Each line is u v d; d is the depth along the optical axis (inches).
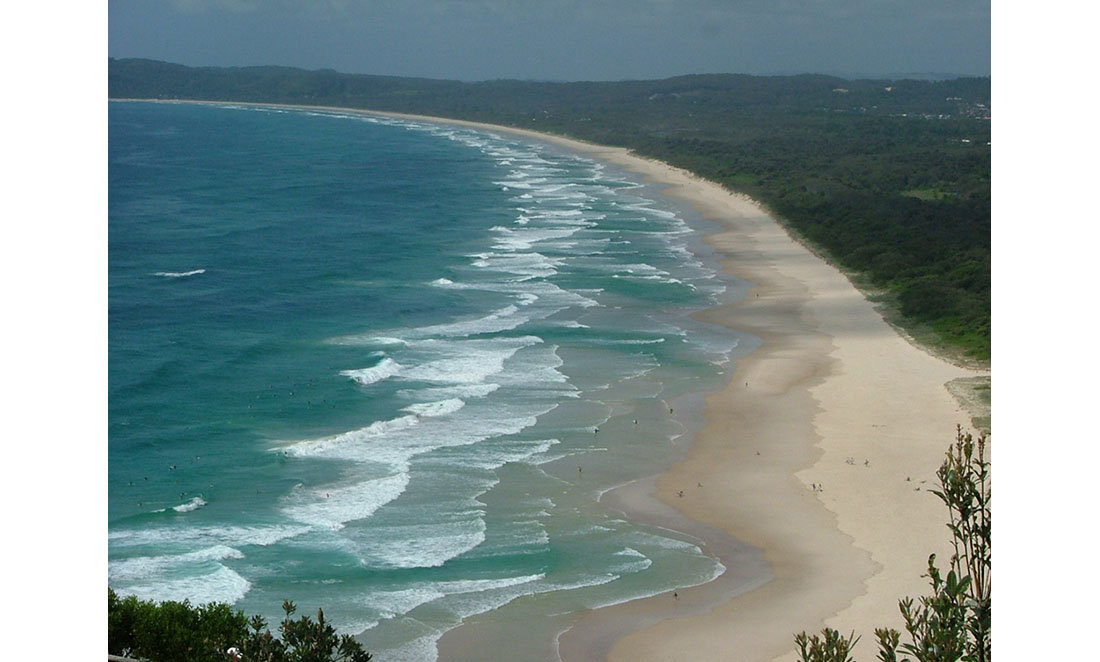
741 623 1298.0
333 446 1879.9
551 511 1621.6
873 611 1309.1
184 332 2664.9
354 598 1369.3
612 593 1380.4
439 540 1528.1
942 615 470.6
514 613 1331.2
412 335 2640.3
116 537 1524.4
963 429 1923.0
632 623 1305.4
